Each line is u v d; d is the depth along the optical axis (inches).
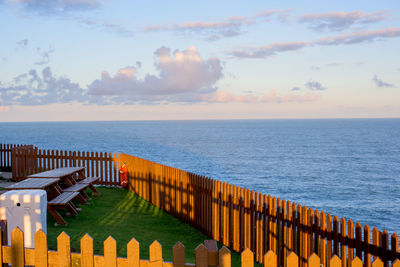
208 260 145.1
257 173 1745.8
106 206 483.5
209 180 372.8
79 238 327.3
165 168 478.6
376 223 870.4
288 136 5979.3
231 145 3868.1
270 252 141.2
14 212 259.4
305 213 251.0
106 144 3907.5
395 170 1957.4
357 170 1946.4
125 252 296.5
